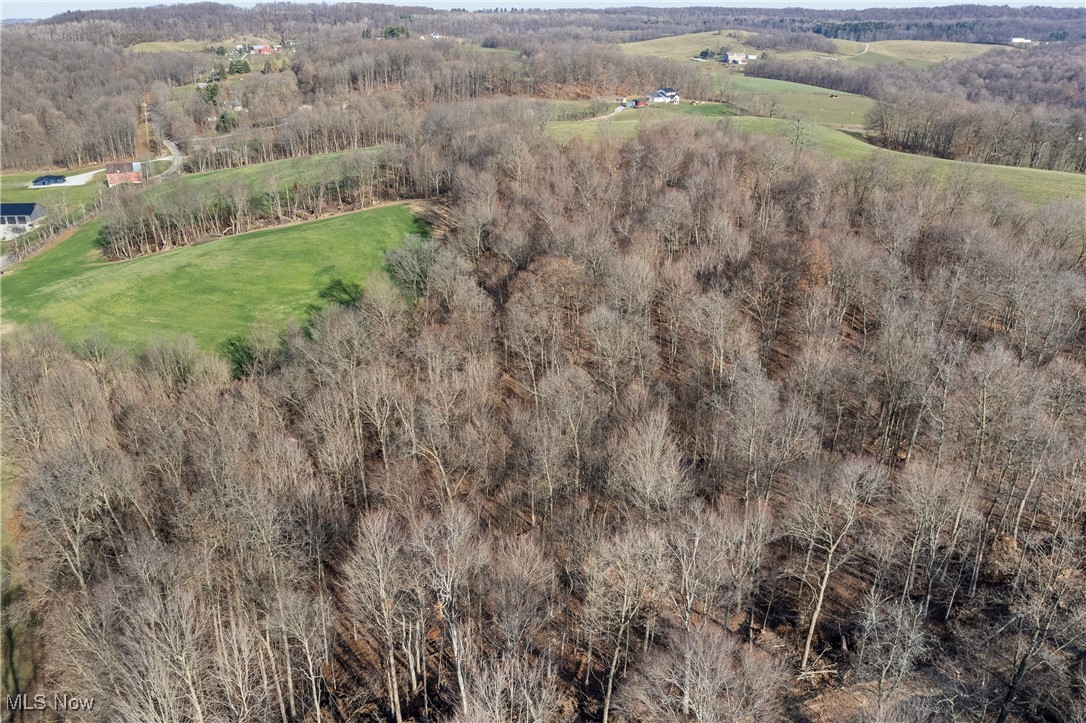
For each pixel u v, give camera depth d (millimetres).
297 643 52125
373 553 48844
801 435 59375
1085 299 77312
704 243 95438
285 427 70562
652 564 46812
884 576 52406
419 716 49781
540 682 46656
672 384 77812
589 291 85125
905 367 64750
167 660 41250
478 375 70188
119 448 63906
